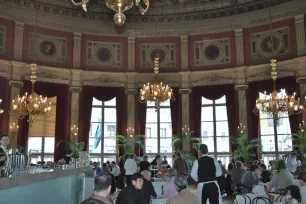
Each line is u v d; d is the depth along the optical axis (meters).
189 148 16.31
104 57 17.25
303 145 13.25
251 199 7.66
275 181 7.98
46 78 16.05
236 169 10.73
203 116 17.17
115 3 6.07
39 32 16.25
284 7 15.67
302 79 14.85
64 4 16.59
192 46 17.36
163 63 17.41
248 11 16.55
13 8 15.56
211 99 16.81
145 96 12.89
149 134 17.36
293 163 12.07
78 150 15.32
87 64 17.00
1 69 15.07
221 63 16.88
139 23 17.62
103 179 3.43
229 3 16.67
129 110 16.92
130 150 15.77
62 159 14.53
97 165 13.77
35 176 5.40
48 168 7.93
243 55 16.47
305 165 9.26
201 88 17.00
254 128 15.88
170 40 17.56
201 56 17.19
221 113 16.92
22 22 15.80
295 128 14.84
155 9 17.39
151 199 6.56
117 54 17.39
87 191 10.83
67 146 15.87
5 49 15.26
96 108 17.19
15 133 14.97
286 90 15.31
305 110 14.50
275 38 15.88
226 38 16.97
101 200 3.37
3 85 15.05
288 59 15.20
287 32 15.59
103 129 17.09
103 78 16.95
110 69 17.19
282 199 7.11
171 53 17.45
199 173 6.09
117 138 16.08
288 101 12.41
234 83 16.53
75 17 17.02
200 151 6.27
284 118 15.77
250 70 16.31
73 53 16.80
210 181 6.02
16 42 15.55
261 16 16.27
